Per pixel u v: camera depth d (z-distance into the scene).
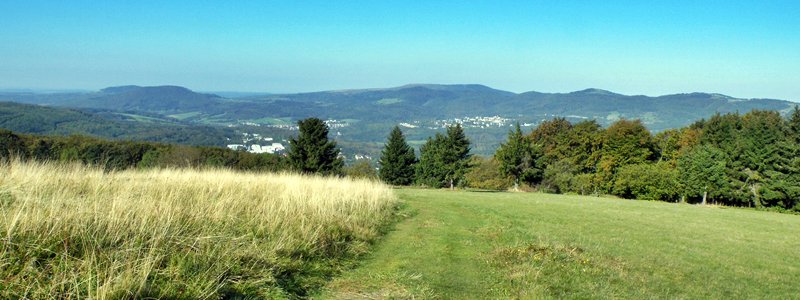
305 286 6.25
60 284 4.48
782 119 62.97
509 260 8.86
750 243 14.90
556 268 8.53
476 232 12.15
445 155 48.28
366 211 13.12
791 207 45.94
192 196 10.66
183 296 4.87
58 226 5.62
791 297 8.47
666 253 11.59
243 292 5.41
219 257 6.00
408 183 52.88
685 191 49.91
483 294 6.73
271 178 16.75
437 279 7.27
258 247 6.98
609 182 57.09
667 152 62.28
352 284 6.64
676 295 7.75
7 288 4.29
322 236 8.53
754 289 8.81
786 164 45.34
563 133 65.50
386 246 9.68
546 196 33.59
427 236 11.08
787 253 13.50
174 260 5.67
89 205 6.89
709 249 12.95
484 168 62.94
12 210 6.13
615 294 7.30
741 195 47.22
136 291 4.72
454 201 21.11
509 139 51.06
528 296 6.68
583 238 12.68
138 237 5.92
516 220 15.66
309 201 11.40
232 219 8.48
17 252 4.99
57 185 9.38
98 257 5.24
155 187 10.90
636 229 16.02
